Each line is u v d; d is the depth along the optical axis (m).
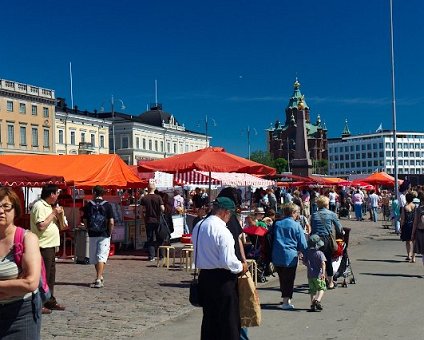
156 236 17.31
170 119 119.38
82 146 89.75
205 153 19.30
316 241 10.21
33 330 4.61
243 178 28.94
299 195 35.47
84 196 22.30
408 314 9.67
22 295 4.46
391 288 12.45
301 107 56.94
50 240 10.16
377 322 9.09
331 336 8.21
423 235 14.98
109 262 17.48
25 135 78.88
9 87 76.19
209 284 6.62
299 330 8.63
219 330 6.59
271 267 14.29
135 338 8.32
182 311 10.21
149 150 110.75
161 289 12.55
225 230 6.62
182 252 16.28
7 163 20.94
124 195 26.84
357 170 198.75
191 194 31.36
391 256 18.92
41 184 15.12
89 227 12.78
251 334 8.40
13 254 4.50
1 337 4.50
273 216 16.09
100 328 8.93
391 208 33.50
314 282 10.11
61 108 91.00
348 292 11.97
